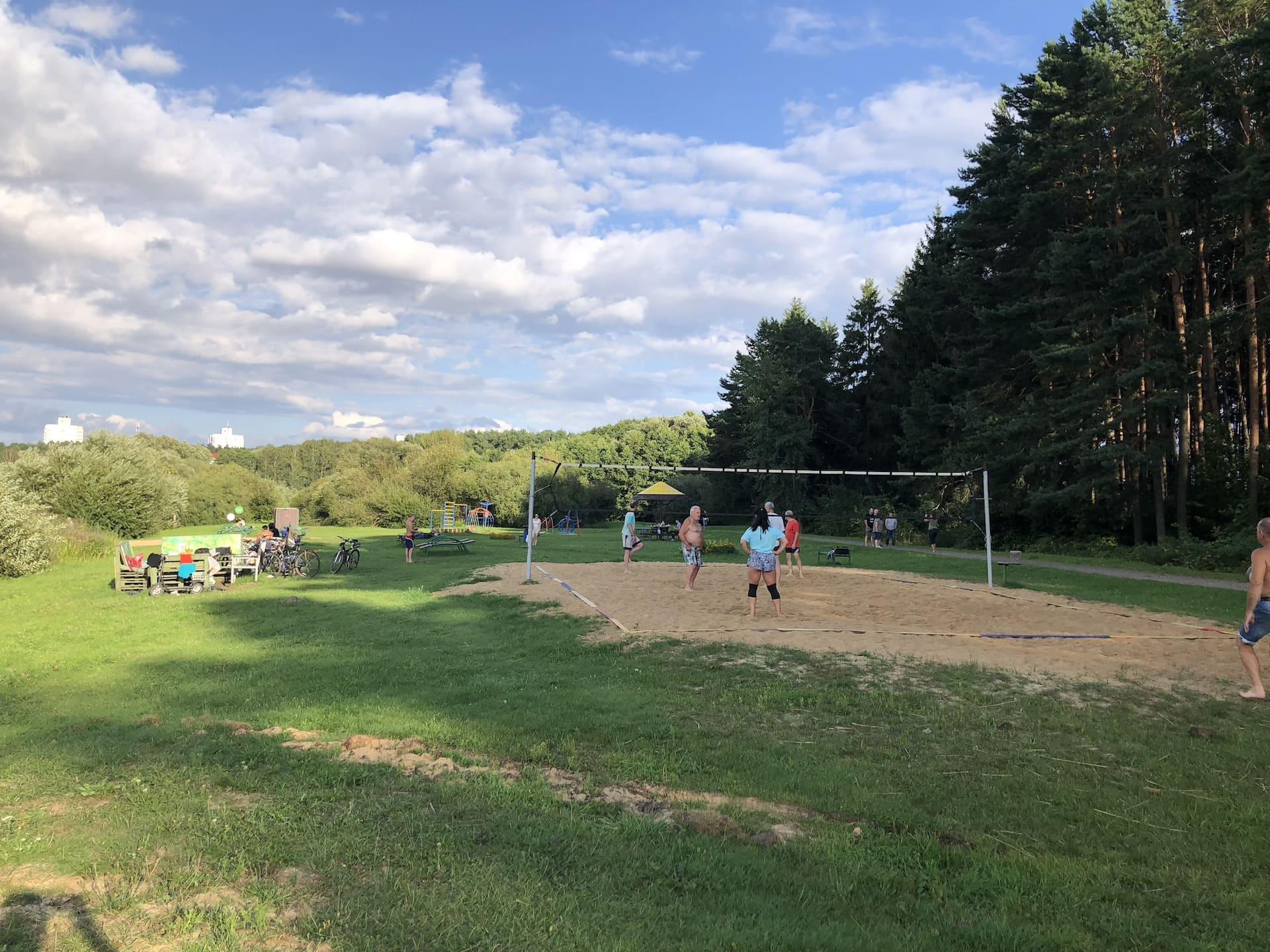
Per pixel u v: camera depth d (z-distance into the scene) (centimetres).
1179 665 833
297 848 370
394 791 460
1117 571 2083
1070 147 2723
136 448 3897
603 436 11206
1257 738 583
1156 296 2711
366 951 281
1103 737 586
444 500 5975
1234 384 3100
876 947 302
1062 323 2908
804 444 4984
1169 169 2556
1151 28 2653
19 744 591
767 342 5656
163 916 306
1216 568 2114
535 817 419
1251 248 2284
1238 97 2462
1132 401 2586
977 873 371
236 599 1547
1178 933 323
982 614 1212
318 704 705
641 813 437
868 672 796
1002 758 542
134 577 1744
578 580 1688
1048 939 314
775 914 324
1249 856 396
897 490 4300
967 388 3591
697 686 758
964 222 3378
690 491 6031
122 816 416
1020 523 3206
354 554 2278
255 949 281
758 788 482
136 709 694
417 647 1002
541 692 739
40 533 2400
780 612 1195
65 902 319
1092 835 420
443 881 339
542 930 300
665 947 292
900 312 4684
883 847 397
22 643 1088
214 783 477
